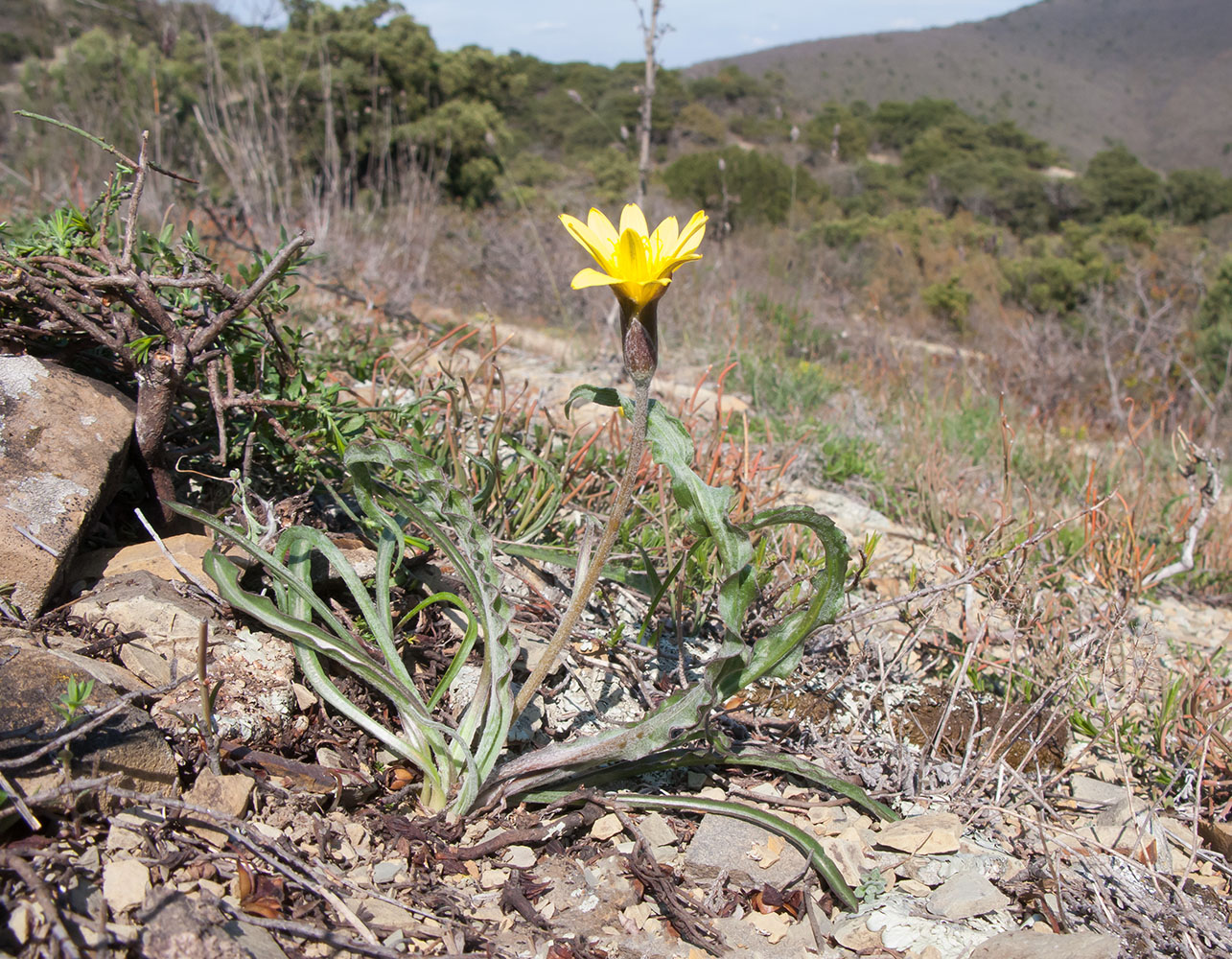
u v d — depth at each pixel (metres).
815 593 1.98
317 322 4.88
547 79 40.69
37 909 1.43
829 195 29.25
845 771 2.46
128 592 2.10
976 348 11.73
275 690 2.02
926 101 55.56
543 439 3.65
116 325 2.37
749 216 18.75
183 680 1.81
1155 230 24.97
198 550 2.34
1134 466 5.45
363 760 2.07
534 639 2.60
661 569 3.04
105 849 1.60
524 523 3.06
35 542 2.00
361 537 2.72
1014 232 37.16
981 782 2.50
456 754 2.00
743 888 1.98
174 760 1.81
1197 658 3.50
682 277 8.48
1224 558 4.48
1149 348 9.36
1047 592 3.54
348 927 1.66
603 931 1.81
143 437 2.36
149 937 1.46
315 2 15.47
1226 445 7.30
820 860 1.97
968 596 3.13
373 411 3.04
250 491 2.63
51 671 1.76
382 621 2.13
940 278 15.12
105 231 2.39
